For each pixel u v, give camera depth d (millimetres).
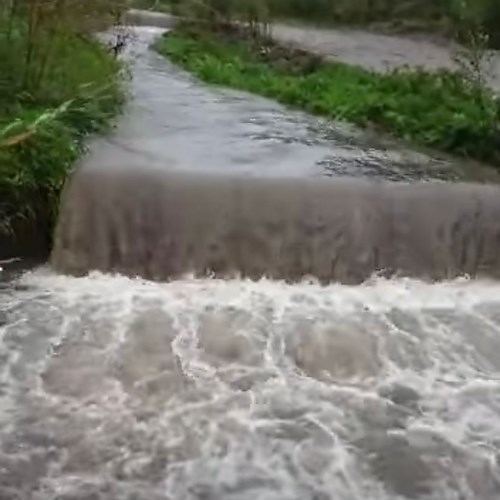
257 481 4320
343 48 17750
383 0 22172
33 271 6402
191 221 6484
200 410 4828
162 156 7934
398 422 4801
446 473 4422
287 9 22828
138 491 4219
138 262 6445
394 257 6531
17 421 4676
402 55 16828
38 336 5465
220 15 20125
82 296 6012
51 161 6727
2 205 6430
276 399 4957
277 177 7090
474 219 6672
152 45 18609
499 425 4805
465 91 10633
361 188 6746
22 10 8953
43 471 4320
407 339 5621
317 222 6523
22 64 8539
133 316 5742
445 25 20109
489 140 8938
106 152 7871
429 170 8242
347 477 4371
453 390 5121
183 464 4414
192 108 11180
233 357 5348
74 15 9539
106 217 6512
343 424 4770
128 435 4602
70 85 8961
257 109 11469
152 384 5047
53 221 6574
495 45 15820
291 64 15672
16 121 6977
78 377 5082
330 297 6145
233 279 6383
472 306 6090
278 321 5754
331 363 5344
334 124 10594
